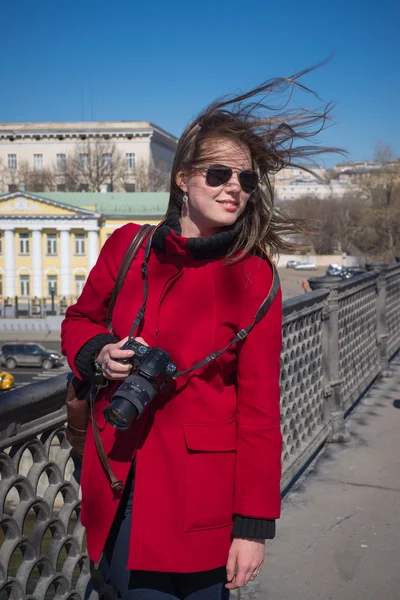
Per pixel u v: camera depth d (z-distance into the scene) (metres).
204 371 1.69
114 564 1.73
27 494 1.93
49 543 2.15
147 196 60.19
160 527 1.66
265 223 1.81
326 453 4.70
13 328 55.78
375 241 82.38
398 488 4.09
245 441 1.68
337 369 4.95
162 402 1.68
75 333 1.79
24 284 58.81
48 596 2.14
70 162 85.81
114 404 1.57
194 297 1.71
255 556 1.67
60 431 2.08
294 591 2.99
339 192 84.00
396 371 7.22
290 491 4.05
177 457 1.67
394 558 3.26
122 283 1.79
